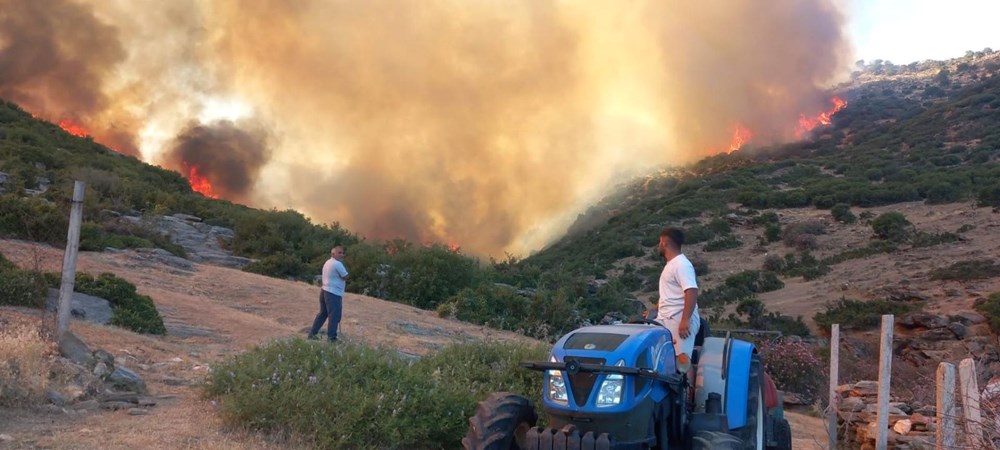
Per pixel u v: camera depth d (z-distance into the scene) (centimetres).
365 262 2559
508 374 870
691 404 598
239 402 698
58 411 686
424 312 2220
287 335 1412
